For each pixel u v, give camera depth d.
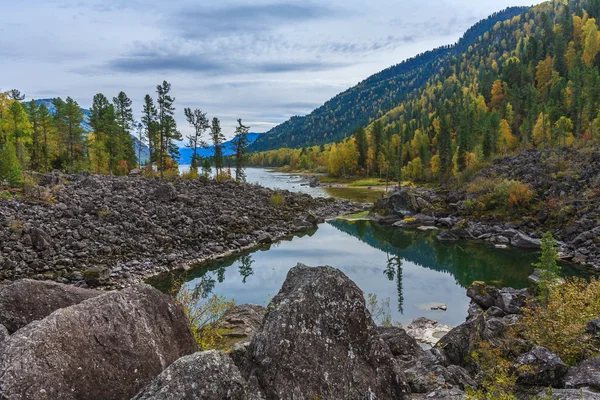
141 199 51.69
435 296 31.31
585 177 54.72
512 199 55.84
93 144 89.38
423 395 8.78
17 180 47.03
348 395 7.19
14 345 5.06
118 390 5.82
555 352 11.77
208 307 16.39
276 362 6.98
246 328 16.17
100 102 95.88
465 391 8.99
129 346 6.34
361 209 77.19
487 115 134.25
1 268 29.81
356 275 37.72
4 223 34.75
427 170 130.62
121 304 6.72
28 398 4.72
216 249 42.62
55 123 86.06
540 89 155.88
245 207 60.84
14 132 65.06
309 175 174.50
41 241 33.78
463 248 48.78
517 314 22.86
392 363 8.06
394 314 26.98
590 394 8.26
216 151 101.00
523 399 8.87
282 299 8.17
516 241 48.69
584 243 41.81
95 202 45.44
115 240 38.16
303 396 6.80
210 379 5.30
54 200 43.44
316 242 51.31
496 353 11.91
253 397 6.40
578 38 174.50
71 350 5.55
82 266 32.88
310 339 7.46
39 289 7.30
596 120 88.06
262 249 46.47
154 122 92.81
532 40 184.75
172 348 7.15
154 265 36.09
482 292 27.31
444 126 127.56
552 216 50.88
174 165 105.31
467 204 61.72
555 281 21.31
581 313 14.01
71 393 5.22
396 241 53.38
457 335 13.17
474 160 92.00
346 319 8.05
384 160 145.12
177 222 46.25
